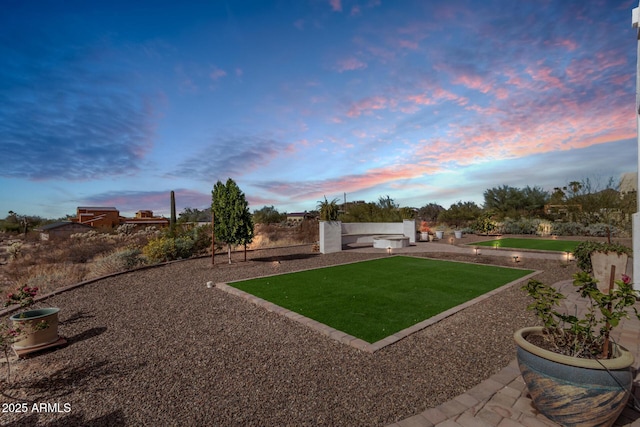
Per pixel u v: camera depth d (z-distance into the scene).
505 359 3.65
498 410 2.67
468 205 30.58
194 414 2.72
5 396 3.11
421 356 3.76
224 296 6.75
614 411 2.25
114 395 3.07
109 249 16.70
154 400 2.96
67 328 5.03
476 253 13.45
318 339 4.33
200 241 13.76
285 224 35.84
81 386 3.26
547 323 2.76
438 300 6.13
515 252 13.86
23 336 4.06
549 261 11.14
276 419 2.62
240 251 14.91
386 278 8.34
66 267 11.59
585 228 20.61
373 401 2.85
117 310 5.89
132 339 4.50
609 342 2.57
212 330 4.77
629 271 7.82
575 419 2.30
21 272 10.65
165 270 9.91
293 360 3.72
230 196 11.02
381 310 5.51
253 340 4.35
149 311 5.79
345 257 12.77
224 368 3.56
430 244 18.14
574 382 2.23
